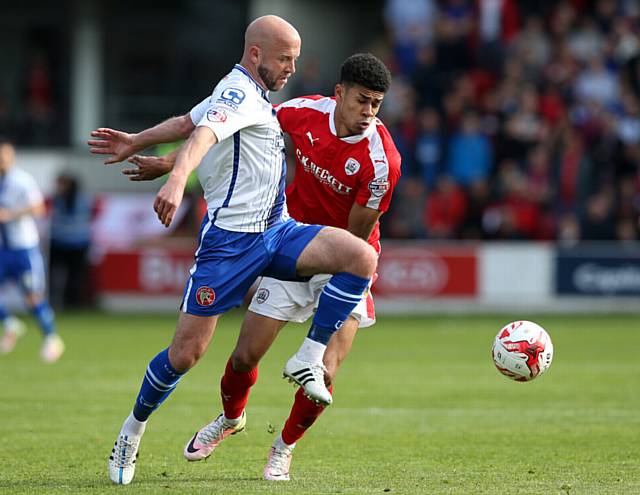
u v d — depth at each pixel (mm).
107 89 88062
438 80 78125
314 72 76375
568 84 75875
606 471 23359
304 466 24141
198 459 23641
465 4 79625
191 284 20953
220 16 87438
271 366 43875
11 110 86688
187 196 69000
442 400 34906
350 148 22953
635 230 68938
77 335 55469
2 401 34312
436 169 73000
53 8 87375
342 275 20641
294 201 24234
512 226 68875
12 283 70562
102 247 71000
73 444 26812
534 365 23203
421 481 22141
